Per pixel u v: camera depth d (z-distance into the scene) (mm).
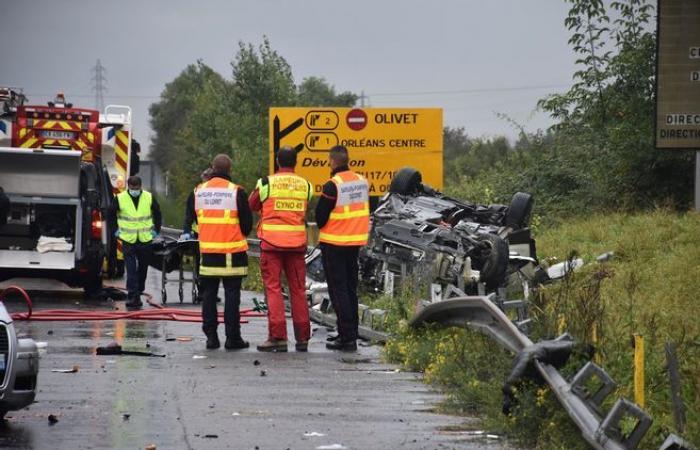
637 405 17844
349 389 23328
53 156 42375
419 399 22203
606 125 60062
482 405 20844
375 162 56531
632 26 59438
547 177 60125
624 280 32812
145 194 41188
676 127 39719
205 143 99562
